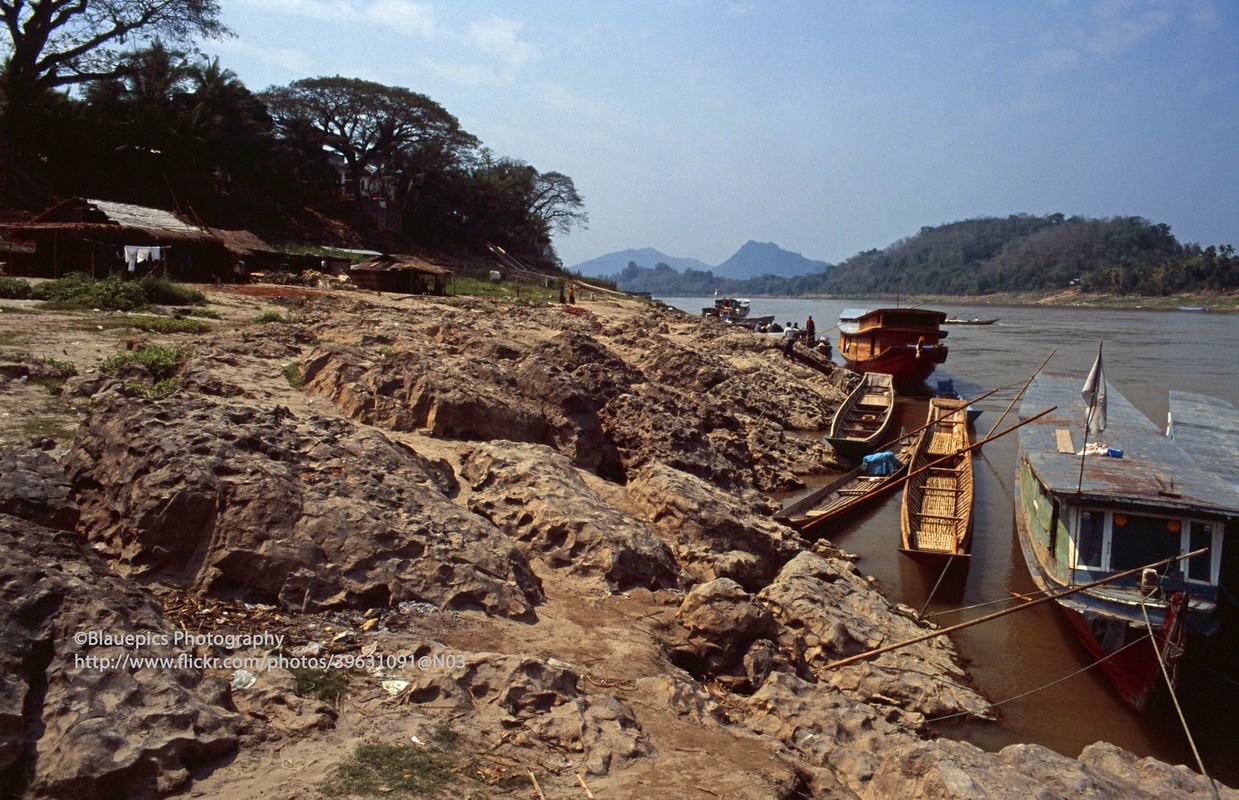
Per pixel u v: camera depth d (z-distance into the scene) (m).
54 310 24.50
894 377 48.28
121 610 8.15
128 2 52.88
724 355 43.44
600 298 73.94
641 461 22.05
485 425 18.17
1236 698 15.83
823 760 10.22
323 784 7.02
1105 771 9.37
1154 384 51.16
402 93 78.44
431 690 8.66
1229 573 16.56
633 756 8.33
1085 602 15.66
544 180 113.44
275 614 9.91
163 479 10.41
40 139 53.41
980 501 27.70
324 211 77.44
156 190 59.09
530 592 11.98
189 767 6.99
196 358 19.20
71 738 6.64
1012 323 110.25
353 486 11.79
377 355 20.36
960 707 14.03
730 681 12.05
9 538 8.49
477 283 64.94
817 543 20.91
